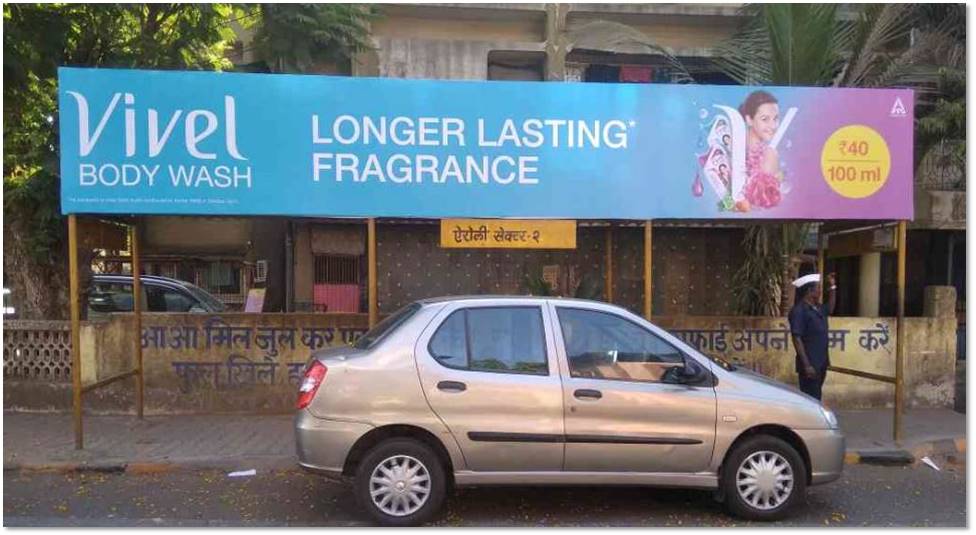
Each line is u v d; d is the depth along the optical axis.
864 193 7.16
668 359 5.21
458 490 5.90
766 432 5.25
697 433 5.07
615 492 5.92
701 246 11.73
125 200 6.62
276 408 8.59
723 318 8.94
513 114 6.91
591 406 5.02
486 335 5.15
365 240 11.84
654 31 12.88
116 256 13.46
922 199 12.10
